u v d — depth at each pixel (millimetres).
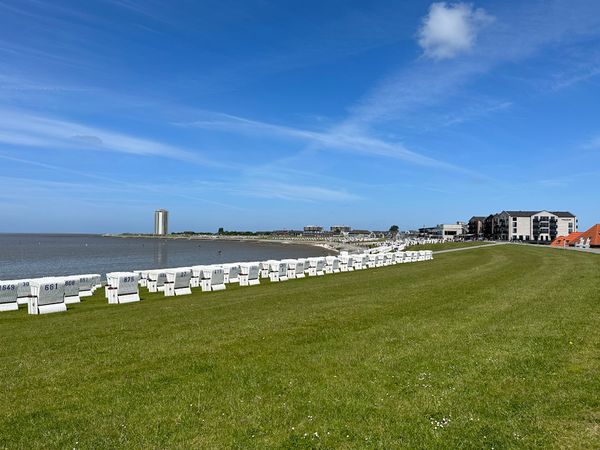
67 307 15648
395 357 8117
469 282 20969
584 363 7645
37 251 101375
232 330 10594
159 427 5445
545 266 30719
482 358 7996
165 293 18328
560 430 5301
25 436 5258
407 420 5609
